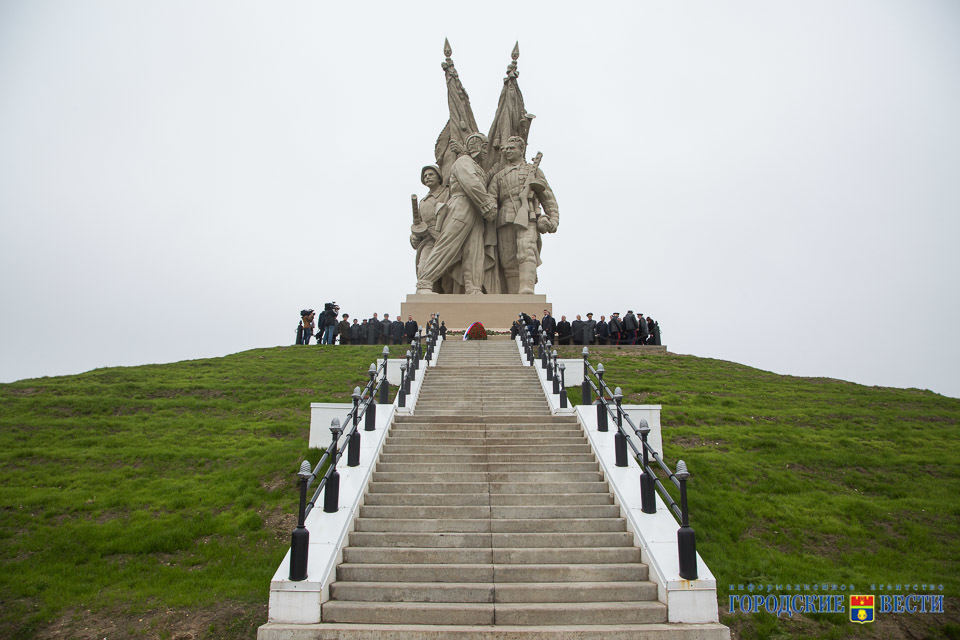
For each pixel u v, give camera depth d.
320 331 24.95
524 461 9.22
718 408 14.30
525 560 6.78
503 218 27.94
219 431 12.58
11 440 11.89
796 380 18.77
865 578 7.13
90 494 9.41
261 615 6.33
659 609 5.91
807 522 8.59
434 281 27.22
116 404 14.48
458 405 12.86
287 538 8.10
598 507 7.70
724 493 9.42
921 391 18.08
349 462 8.48
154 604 6.50
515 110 29.95
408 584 6.26
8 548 7.79
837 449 11.63
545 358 14.81
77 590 6.84
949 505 9.16
